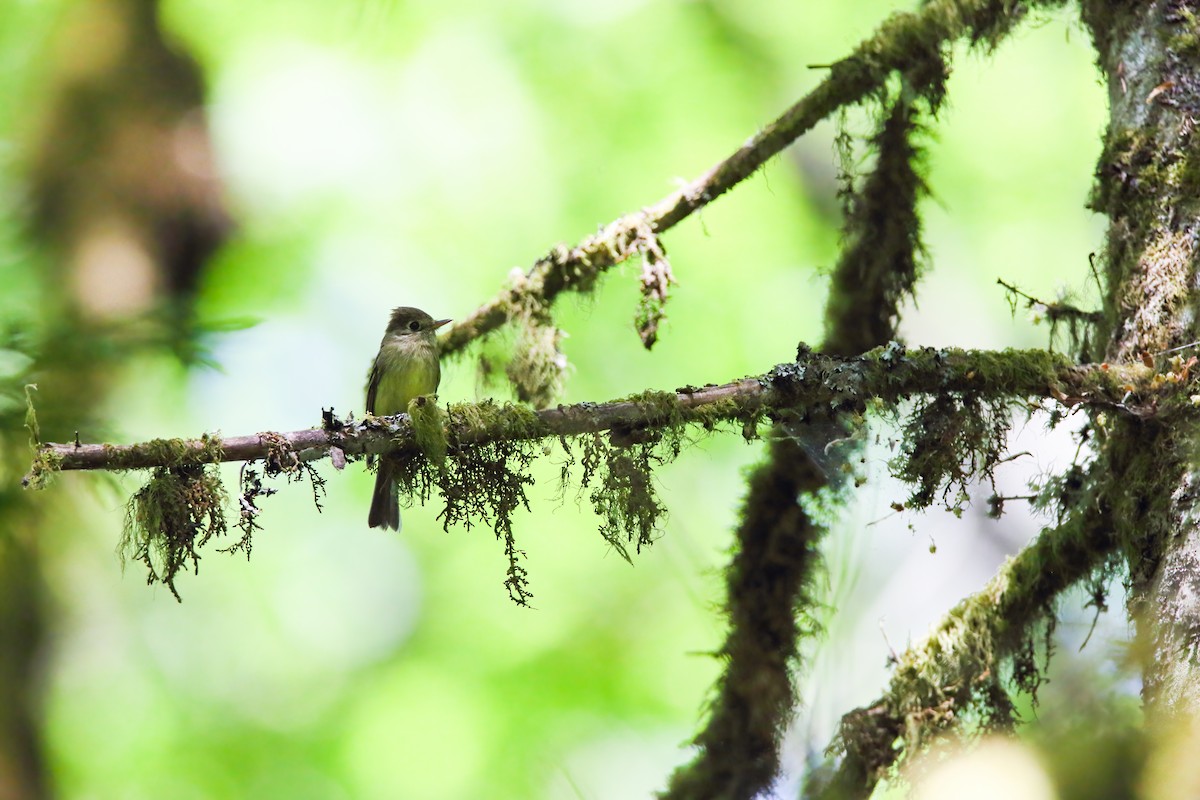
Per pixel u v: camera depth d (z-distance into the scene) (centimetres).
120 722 1352
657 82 1497
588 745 1327
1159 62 549
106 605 1318
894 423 557
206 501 514
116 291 1272
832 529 637
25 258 1278
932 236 1488
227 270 1398
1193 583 467
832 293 694
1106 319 558
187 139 1381
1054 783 413
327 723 1419
